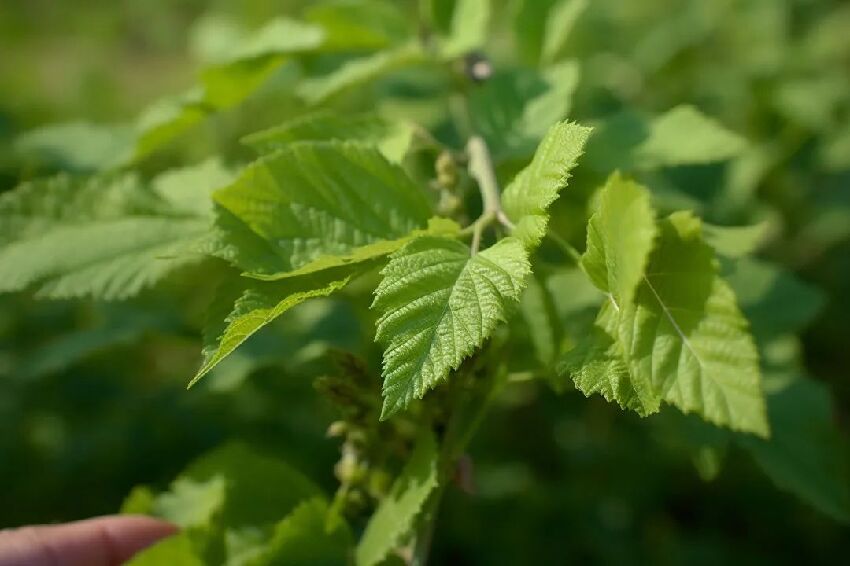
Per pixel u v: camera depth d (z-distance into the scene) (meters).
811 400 0.49
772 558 0.80
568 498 0.82
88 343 0.52
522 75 0.48
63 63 1.75
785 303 0.52
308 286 0.38
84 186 0.45
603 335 0.37
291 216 0.39
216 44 0.62
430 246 0.37
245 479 0.46
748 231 0.44
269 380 0.72
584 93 0.72
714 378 0.36
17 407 0.77
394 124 0.44
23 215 0.44
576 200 0.46
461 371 0.40
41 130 0.53
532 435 0.86
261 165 0.39
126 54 1.83
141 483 0.78
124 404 0.80
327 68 0.51
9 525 0.77
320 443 0.78
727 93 0.81
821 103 0.76
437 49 0.50
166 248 0.44
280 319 0.52
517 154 0.45
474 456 0.84
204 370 0.35
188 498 0.48
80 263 0.43
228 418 0.79
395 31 0.51
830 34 0.84
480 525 0.82
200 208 0.45
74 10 1.89
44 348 0.59
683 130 0.45
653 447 0.82
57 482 0.78
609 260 0.37
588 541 0.81
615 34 0.93
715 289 0.37
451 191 0.44
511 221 0.39
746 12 0.85
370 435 0.42
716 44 0.87
